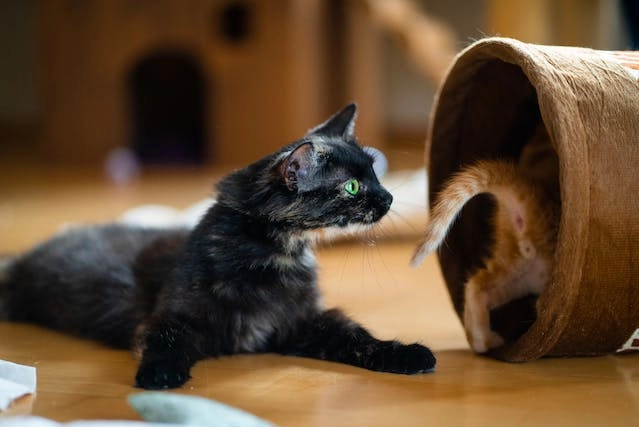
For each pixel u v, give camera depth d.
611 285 1.92
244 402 1.81
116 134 6.45
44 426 1.50
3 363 1.89
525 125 2.54
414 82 7.61
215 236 2.17
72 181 5.98
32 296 2.62
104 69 6.32
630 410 1.74
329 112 6.39
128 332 2.31
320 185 2.17
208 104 6.25
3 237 4.01
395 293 3.07
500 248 2.27
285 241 2.18
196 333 2.11
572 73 1.96
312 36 6.04
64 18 6.27
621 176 1.90
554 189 2.35
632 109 1.96
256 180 2.20
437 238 2.07
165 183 5.84
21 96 7.81
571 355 2.13
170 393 1.71
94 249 2.57
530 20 4.28
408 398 1.83
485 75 2.35
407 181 4.68
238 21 6.05
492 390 1.88
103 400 1.81
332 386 1.93
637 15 3.93
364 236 3.01
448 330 2.51
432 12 7.35
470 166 2.28
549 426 1.65
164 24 6.12
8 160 7.09
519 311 2.30
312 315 2.24
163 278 2.31
